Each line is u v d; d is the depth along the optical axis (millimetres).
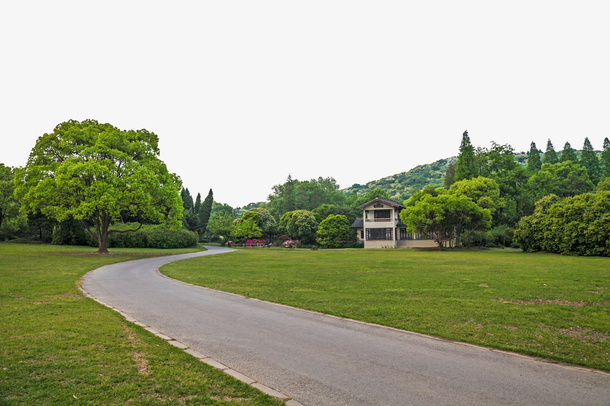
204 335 8156
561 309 10594
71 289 14008
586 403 4824
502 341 7656
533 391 5219
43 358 6250
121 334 7883
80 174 30078
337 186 116500
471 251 42094
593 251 33250
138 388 5133
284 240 76875
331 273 20203
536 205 41219
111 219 36219
